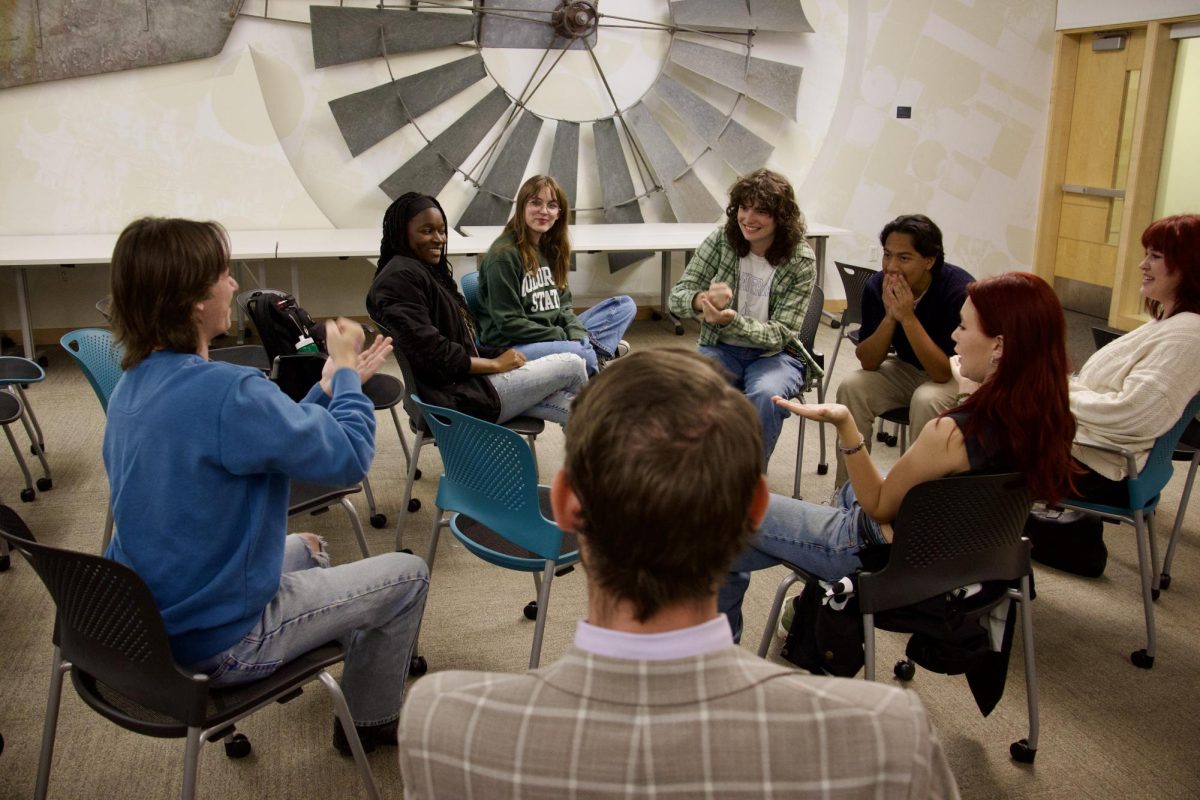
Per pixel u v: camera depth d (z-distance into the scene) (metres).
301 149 5.55
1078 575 2.94
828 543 2.02
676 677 0.68
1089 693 2.34
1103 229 6.39
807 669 1.98
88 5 4.91
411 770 0.71
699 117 6.11
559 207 3.48
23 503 3.32
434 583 2.85
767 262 3.37
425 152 5.70
